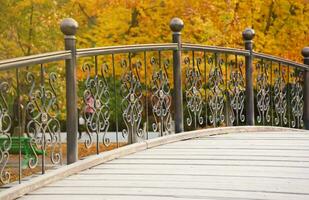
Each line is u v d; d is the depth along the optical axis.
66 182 5.25
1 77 10.45
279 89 9.79
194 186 4.84
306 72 10.38
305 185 4.76
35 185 4.99
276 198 4.34
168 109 7.55
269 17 13.78
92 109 6.15
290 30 13.77
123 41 12.10
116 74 11.08
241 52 8.75
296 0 13.54
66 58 5.67
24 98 7.87
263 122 9.49
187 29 11.71
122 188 4.88
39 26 14.17
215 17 12.02
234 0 12.13
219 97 8.47
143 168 5.73
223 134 8.05
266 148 6.65
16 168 9.45
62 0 14.50
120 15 12.16
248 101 8.98
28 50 14.20
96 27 12.48
